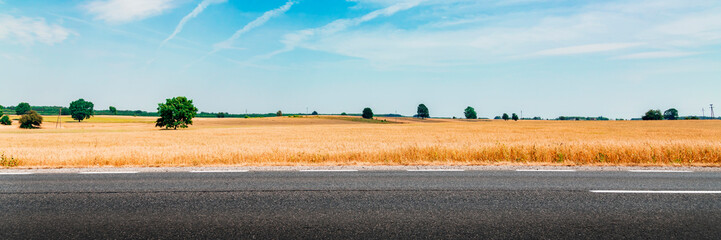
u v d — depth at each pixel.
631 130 54.69
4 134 44.84
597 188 6.75
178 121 72.56
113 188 6.77
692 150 11.69
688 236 4.24
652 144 12.71
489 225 4.65
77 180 7.59
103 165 10.38
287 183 7.28
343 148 13.79
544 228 4.54
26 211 5.21
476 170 9.06
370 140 35.53
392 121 129.12
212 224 4.68
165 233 4.36
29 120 81.62
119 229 4.49
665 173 8.51
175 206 5.50
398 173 8.55
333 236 4.27
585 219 4.87
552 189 6.68
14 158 11.16
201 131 55.12
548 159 11.65
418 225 4.65
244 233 4.37
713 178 7.78
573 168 9.40
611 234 4.32
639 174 8.36
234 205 5.57
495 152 12.09
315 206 5.52
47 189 6.65
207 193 6.37
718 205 5.48
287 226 4.61
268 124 101.50
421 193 6.37
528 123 81.88
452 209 5.36
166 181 7.48
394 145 14.38
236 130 57.72
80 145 29.69
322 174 8.40
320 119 121.56
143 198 5.98
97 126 89.06
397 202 5.76
